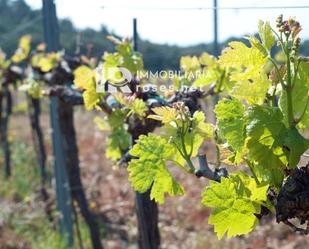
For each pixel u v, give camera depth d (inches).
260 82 59.9
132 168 66.8
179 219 263.4
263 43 58.9
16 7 556.7
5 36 382.0
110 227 266.2
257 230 227.3
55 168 220.5
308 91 58.8
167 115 68.3
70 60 173.6
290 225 58.5
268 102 61.2
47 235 240.4
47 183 307.4
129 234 255.4
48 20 190.9
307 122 59.4
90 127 518.3
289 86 57.9
